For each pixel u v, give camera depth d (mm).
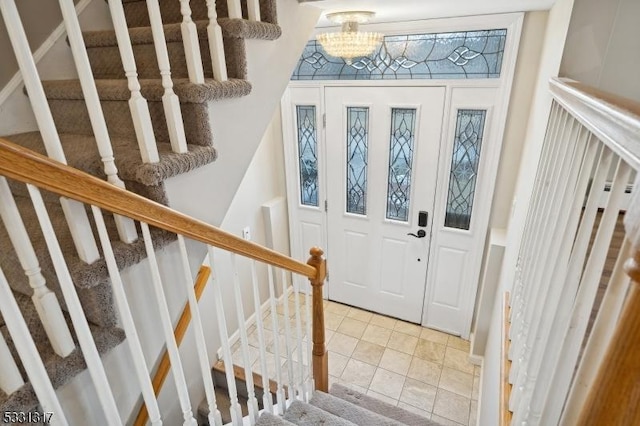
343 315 3732
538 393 982
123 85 1340
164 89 1218
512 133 2629
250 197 3354
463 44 2564
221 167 1470
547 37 2084
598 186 790
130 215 934
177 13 1677
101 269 1041
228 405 2777
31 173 757
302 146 3475
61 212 1305
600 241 715
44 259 1067
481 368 2988
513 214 2484
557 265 994
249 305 3432
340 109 3139
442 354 3211
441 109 2785
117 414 1033
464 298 3264
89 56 1659
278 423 1551
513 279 1969
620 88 1515
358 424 1900
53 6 1739
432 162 2965
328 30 2795
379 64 2883
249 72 1540
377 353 3250
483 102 2633
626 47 1455
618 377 432
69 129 1556
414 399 2805
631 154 539
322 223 3648
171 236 1208
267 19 1590
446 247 3180
